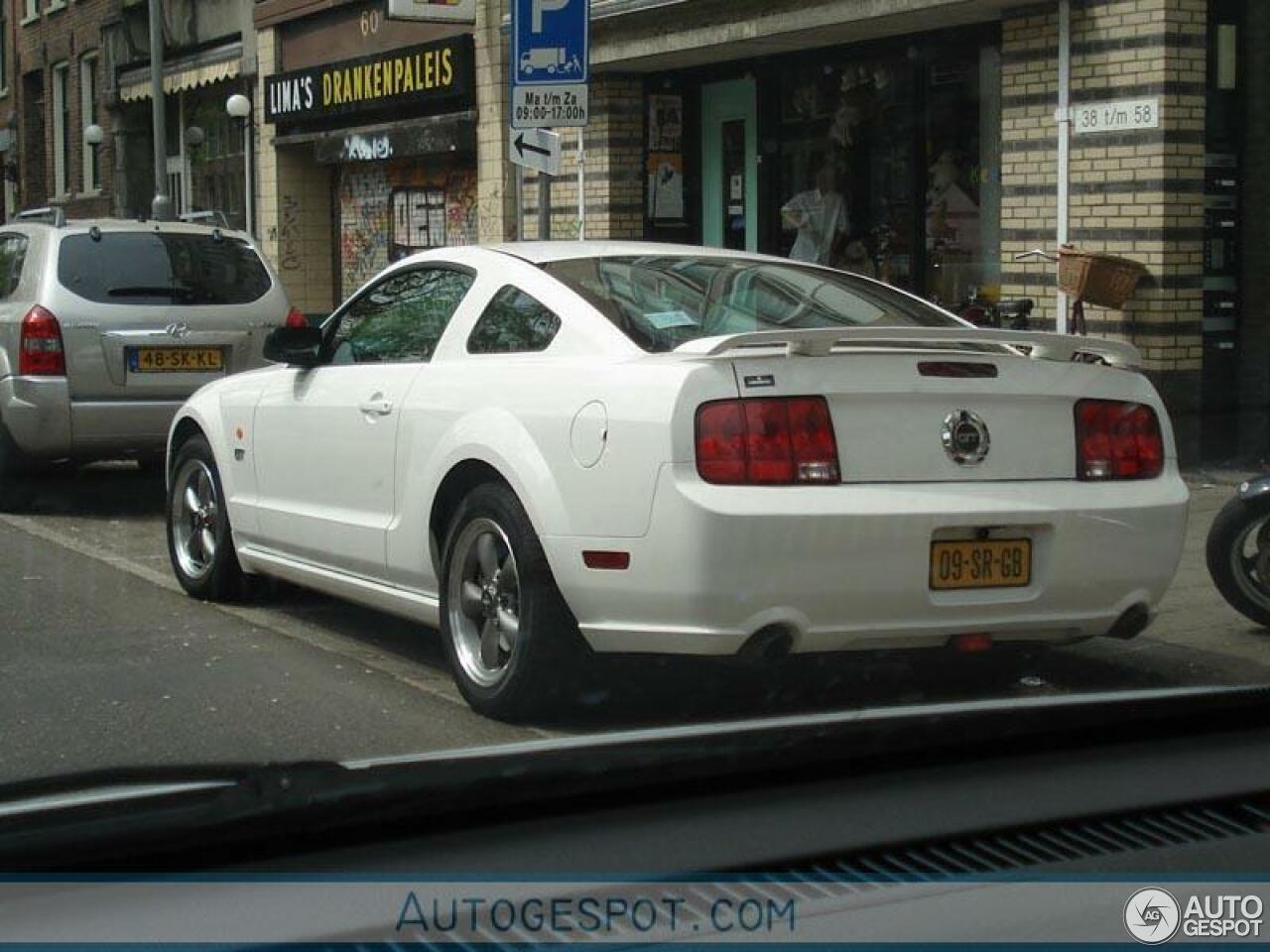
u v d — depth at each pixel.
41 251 10.58
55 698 5.99
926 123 13.27
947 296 13.16
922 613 5.11
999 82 12.53
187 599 7.95
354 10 19.67
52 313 10.32
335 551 6.59
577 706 5.61
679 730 3.29
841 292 6.28
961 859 2.84
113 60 27.17
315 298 21.75
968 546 5.16
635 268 6.05
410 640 7.04
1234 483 10.84
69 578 8.51
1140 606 5.52
